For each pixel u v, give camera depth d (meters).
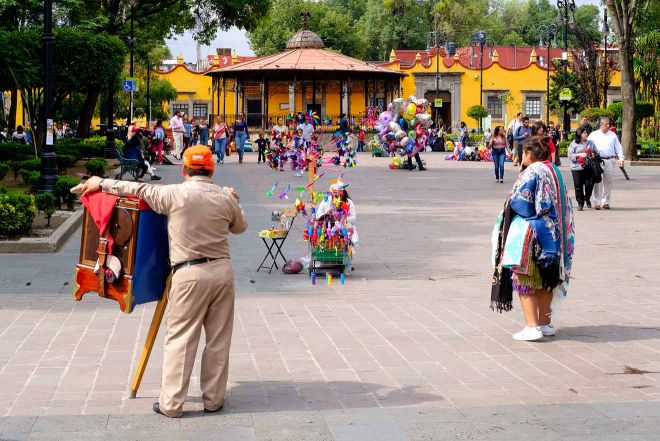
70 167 27.31
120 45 28.53
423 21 98.69
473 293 10.07
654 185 25.30
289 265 11.17
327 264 10.90
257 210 18.03
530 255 7.68
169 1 39.88
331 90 62.31
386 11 98.62
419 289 10.28
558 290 7.91
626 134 36.94
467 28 98.06
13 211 13.27
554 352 7.46
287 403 6.06
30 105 27.36
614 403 6.02
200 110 68.06
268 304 9.37
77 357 7.23
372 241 14.22
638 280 10.88
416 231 15.43
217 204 5.86
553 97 55.66
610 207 19.36
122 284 5.92
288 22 84.12
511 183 26.17
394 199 21.11
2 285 10.28
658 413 5.80
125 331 8.12
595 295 9.97
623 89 36.94
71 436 5.39
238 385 6.50
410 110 32.41
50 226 14.66
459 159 41.22
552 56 81.12
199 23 43.19
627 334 8.11
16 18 28.36
